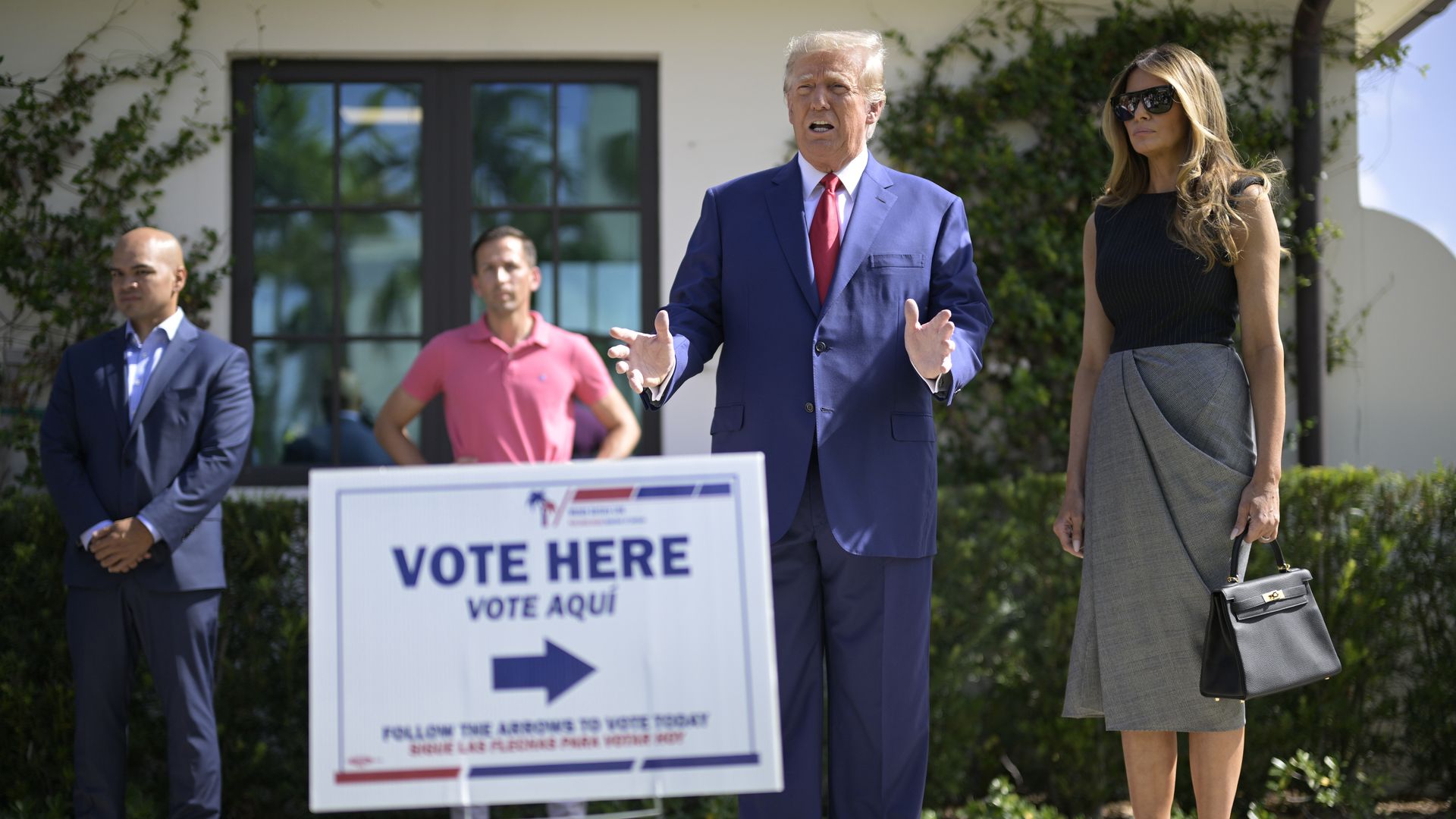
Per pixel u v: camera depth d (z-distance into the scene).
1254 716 4.34
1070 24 5.31
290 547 4.32
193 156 5.09
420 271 5.25
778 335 2.79
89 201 5.03
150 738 4.26
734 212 2.94
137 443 3.73
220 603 4.26
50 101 5.04
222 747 4.24
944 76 5.29
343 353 5.23
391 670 1.70
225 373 3.85
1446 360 5.24
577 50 5.21
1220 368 2.78
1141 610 2.77
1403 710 4.35
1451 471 4.43
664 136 5.23
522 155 5.29
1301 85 5.23
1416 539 4.37
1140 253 2.84
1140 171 2.95
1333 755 4.33
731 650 1.72
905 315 2.50
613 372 5.28
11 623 4.21
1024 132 5.30
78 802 3.71
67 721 4.21
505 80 5.29
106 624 3.69
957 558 4.41
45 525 4.23
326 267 5.23
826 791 4.29
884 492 2.73
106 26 5.07
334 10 5.15
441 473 1.75
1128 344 2.87
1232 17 5.28
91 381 3.80
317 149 5.23
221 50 5.11
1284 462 5.18
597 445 5.21
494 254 4.19
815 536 2.74
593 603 1.72
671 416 5.17
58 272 4.96
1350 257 5.28
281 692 4.29
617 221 5.31
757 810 2.80
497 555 1.73
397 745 1.69
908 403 2.79
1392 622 4.35
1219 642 2.62
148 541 3.60
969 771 4.50
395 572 1.72
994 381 5.16
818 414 2.71
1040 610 4.43
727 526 1.74
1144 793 2.84
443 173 5.25
